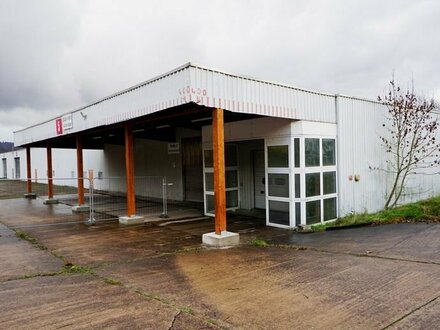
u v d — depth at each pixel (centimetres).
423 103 1372
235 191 1250
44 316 396
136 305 424
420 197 1360
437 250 645
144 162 1845
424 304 400
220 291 469
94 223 1069
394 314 377
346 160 1053
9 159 3706
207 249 726
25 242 820
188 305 421
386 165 1202
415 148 1248
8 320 388
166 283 508
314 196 956
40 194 2141
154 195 1775
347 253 656
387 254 634
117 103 975
